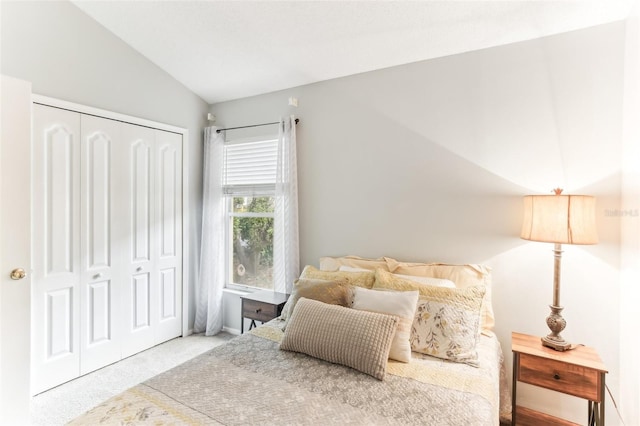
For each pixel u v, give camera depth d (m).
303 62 2.72
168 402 1.33
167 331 3.24
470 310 1.82
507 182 2.19
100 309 2.68
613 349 1.90
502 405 2.06
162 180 3.17
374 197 2.67
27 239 1.98
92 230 2.62
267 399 1.36
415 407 1.32
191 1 2.32
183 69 3.12
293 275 2.97
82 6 2.50
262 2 2.20
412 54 2.43
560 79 2.03
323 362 1.70
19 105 1.94
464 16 2.04
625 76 1.86
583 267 1.97
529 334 2.12
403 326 1.77
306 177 3.01
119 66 2.79
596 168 1.94
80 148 2.53
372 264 2.51
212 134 3.44
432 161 2.43
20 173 1.95
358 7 2.11
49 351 2.36
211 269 3.42
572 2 1.84
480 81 2.27
